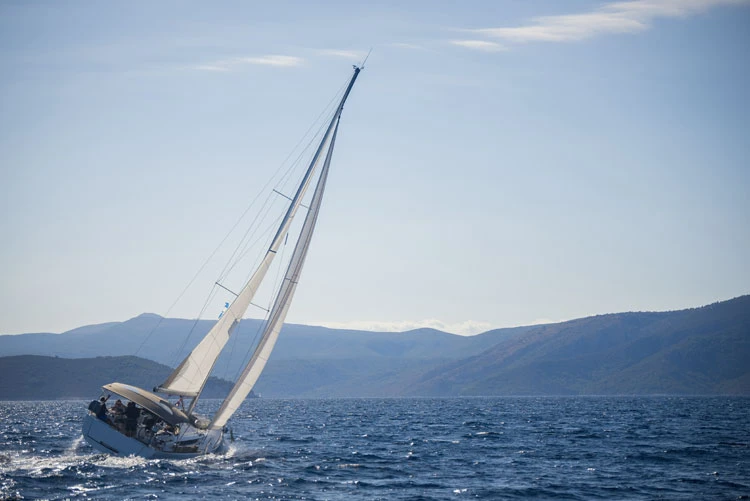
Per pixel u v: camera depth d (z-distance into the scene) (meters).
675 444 84.06
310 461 66.19
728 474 59.16
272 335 64.06
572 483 54.69
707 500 48.00
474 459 69.94
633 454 73.44
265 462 63.16
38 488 46.59
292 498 46.59
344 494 48.91
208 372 61.50
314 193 65.81
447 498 48.34
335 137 65.88
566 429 114.62
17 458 59.06
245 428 120.94
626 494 50.28
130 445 56.56
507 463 66.81
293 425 133.12
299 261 65.38
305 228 65.69
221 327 61.16
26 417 163.62
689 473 59.81
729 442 86.25
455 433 106.44
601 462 67.50
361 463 65.75
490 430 113.56
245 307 62.41
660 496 49.44
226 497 45.94
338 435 102.38
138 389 57.97
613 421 141.50
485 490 51.50
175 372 59.88
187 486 48.91
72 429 110.12
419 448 80.94
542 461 68.31
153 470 54.03
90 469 53.47
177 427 58.97
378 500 47.09
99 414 56.72
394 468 62.69
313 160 64.69
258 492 48.03
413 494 49.53
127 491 46.47
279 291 64.88
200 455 62.66
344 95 66.00
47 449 70.50
